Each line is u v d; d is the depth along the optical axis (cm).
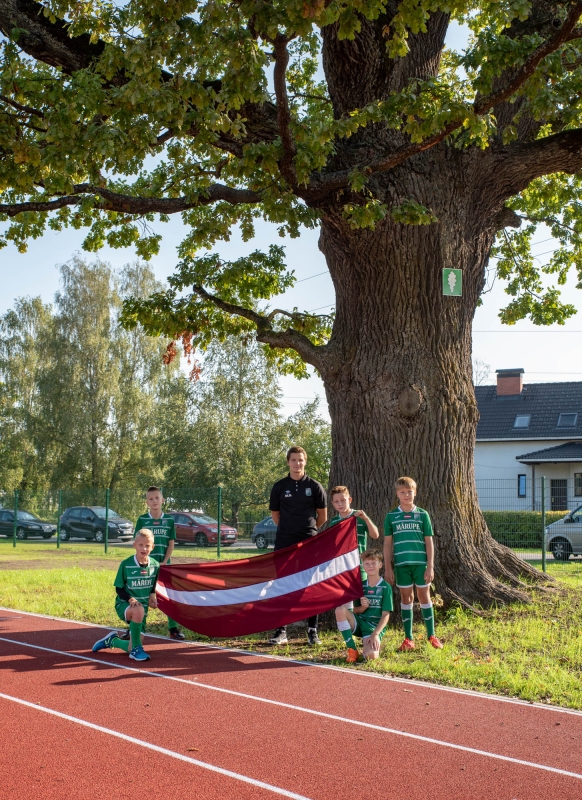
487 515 2436
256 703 666
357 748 546
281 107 892
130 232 1522
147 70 831
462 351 1158
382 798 456
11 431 5284
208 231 1150
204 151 1041
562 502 2519
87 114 960
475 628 968
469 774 497
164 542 1028
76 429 4766
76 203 1164
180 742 555
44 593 1447
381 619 858
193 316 1505
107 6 1145
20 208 1150
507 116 1179
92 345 4869
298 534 967
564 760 527
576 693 698
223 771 497
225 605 934
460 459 1125
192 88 848
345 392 1146
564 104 959
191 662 838
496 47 873
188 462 4481
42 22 1097
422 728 596
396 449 1098
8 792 457
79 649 907
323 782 480
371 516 1091
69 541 3588
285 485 984
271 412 4694
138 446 4853
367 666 812
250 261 1558
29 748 539
